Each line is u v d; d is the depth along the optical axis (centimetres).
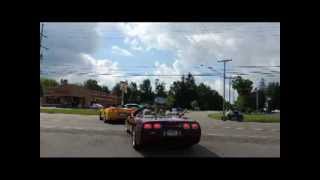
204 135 1411
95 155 908
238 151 1002
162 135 915
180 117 1028
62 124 1778
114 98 10900
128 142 1130
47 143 1062
